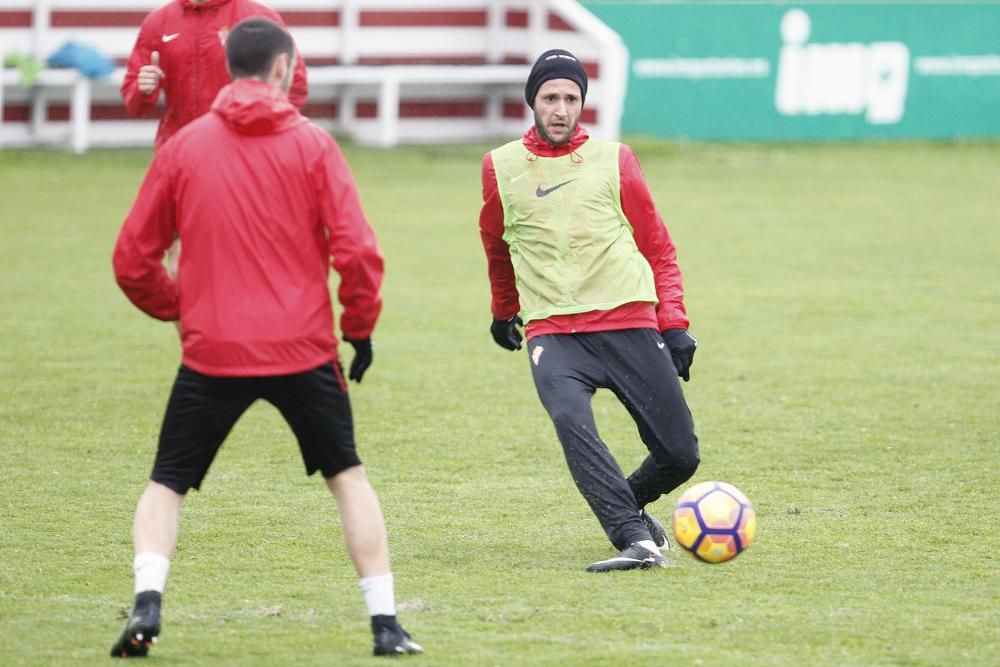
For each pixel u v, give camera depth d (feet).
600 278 74.18
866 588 69.41
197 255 58.70
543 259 74.79
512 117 288.10
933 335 138.82
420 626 63.16
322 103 278.46
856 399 113.50
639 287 74.43
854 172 258.78
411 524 81.20
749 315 147.43
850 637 61.98
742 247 187.83
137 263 59.88
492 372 123.03
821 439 101.30
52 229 187.83
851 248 188.44
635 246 75.82
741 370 123.65
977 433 103.30
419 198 222.89
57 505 83.92
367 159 258.57
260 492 87.51
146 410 108.06
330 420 59.47
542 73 74.08
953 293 160.25
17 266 165.07
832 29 288.92
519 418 107.55
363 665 57.62
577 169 74.79
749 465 94.48
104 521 80.89
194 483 60.23
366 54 279.90
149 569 57.88
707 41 282.77
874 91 294.25
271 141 58.65
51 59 249.34
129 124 263.70
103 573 71.51
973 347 133.59
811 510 84.02
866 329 141.28
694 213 214.48
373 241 58.34
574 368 74.13
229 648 59.82
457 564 73.46
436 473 92.53
